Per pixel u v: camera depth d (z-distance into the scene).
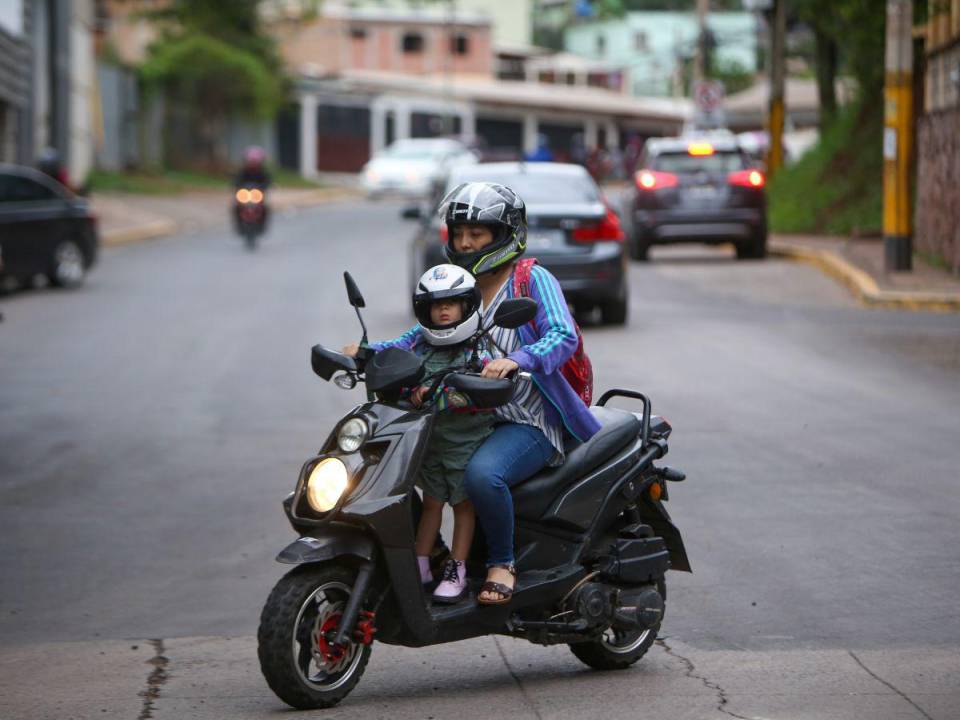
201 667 6.99
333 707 6.34
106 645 7.37
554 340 6.37
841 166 33.97
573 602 6.65
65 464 11.76
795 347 17.31
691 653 7.10
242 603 8.11
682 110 85.19
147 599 8.21
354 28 82.38
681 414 13.21
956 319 19.77
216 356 17.33
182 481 11.13
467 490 6.29
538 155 39.00
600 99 82.69
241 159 63.41
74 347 18.14
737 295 23.05
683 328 19.05
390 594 6.28
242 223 32.91
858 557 8.70
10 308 22.17
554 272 18.52
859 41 31.19
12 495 10.76
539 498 6.55
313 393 14.90
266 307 21.94
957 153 23.64
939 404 13.67
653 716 6.18
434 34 83.31
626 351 16.95
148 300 23.16
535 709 6.31
